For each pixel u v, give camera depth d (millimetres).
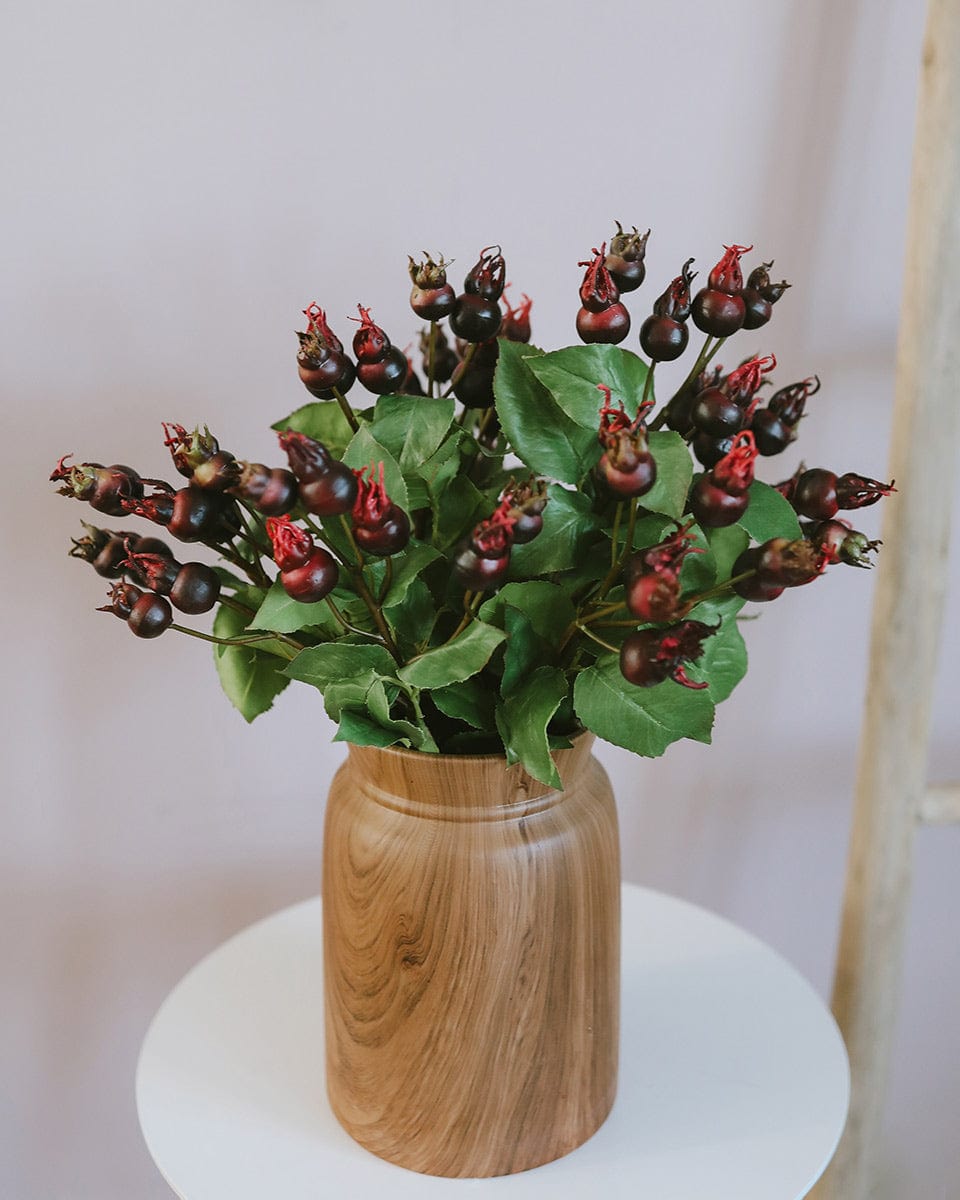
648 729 881
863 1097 1267
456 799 911
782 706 1276
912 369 1128
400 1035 937
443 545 931
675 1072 1038
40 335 1112
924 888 1326
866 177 1152
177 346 1129
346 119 1103
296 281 1129
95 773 1212
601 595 879
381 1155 973
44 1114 1291
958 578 1245
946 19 1073
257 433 1155
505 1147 952
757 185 1148
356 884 934
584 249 1146
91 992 1268
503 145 1120
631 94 1121
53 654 1180
